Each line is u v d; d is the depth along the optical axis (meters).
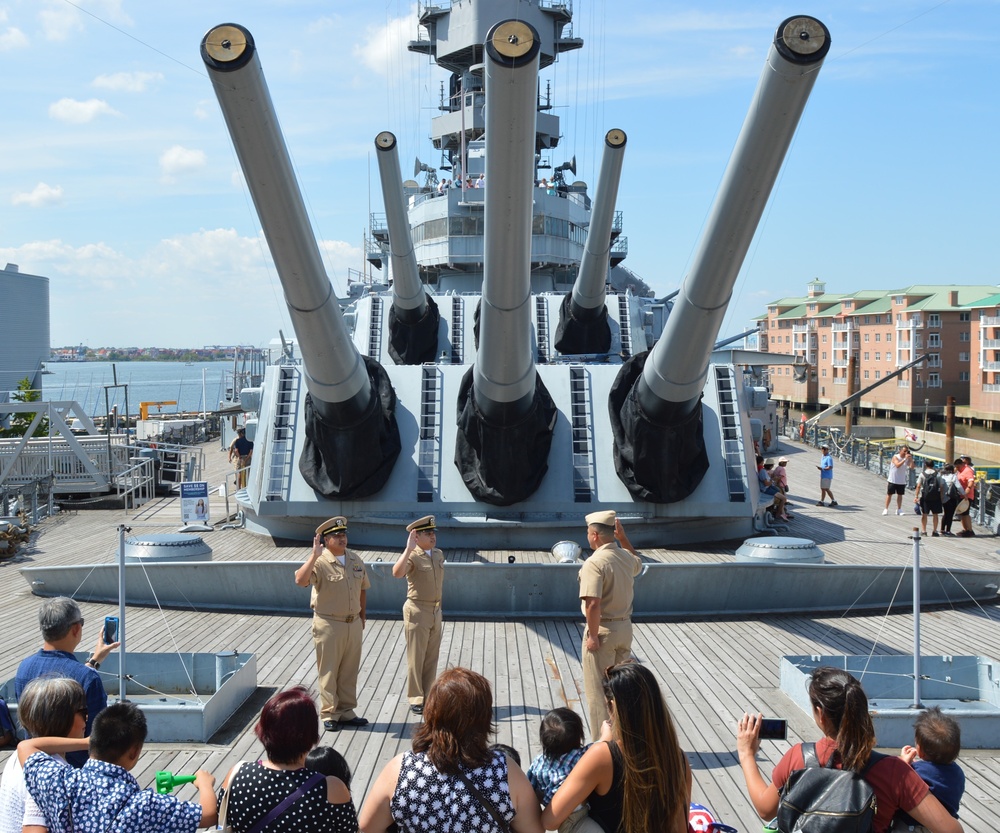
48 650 5.22
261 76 7.85
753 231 8.97
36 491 17.06
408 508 12.59
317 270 10.05
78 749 4.30
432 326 17.20
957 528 16.06
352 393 11.72
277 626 10.22
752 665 8.84
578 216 22.38
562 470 12.77
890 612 10.93
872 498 19.59
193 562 10.84
